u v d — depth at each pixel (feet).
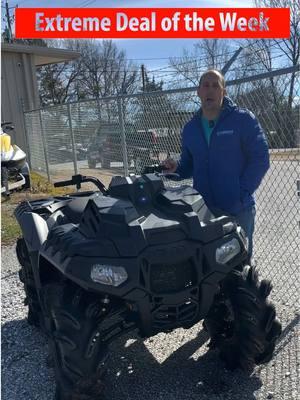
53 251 10.00
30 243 11.37
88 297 9.64
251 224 12.76
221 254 9.58
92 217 9.76
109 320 10.44
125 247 8.96
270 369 11.07
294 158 15.51
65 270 9.24
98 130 31.22
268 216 25.85
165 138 20.97
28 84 56.95
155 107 21.59
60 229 10.41
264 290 10.48
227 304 10.59
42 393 10.92
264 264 18.11
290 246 20.33
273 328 10.59
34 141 49.11
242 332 10.31
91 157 33.12
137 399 10.32
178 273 9.30
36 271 11.41
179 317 9.57
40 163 47.42
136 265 8.86
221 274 9.59
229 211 12.46
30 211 12.42
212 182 12.62
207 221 9.80
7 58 54.80
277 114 14.84
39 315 13.23
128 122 24.20
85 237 9.56
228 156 12.19
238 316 10.28
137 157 23.84
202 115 12.66
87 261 9.01
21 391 11.07
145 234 9.15
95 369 9.36
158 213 9.99
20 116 56.34
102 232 9.30
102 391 9.77
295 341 12.12
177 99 19.85
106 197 10.26
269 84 14.83
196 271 9.32
